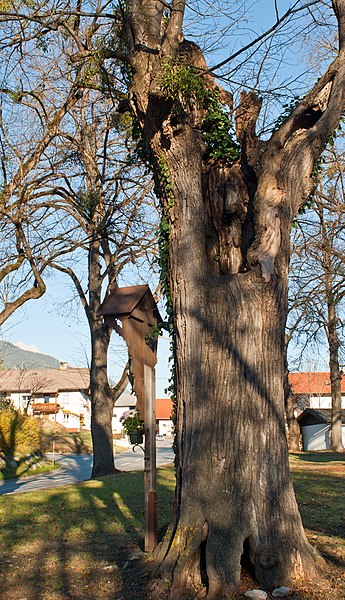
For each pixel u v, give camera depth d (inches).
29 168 599.8
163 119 301.4
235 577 241.3
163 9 344.5
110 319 306.7
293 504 264.1
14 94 570.6
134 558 289.7
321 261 974.4
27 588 267.6
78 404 3026.6
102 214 729.0
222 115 325.7
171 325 303.9
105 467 850.8
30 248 653.3
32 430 1417.3
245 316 274.2
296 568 250.5
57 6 501.4
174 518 272.1
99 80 493.4
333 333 1269.7
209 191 316.2
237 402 265.4
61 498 510.6
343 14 305.7
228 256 307.1
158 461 1256.2
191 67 311.1
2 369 3139.8
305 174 294.2
